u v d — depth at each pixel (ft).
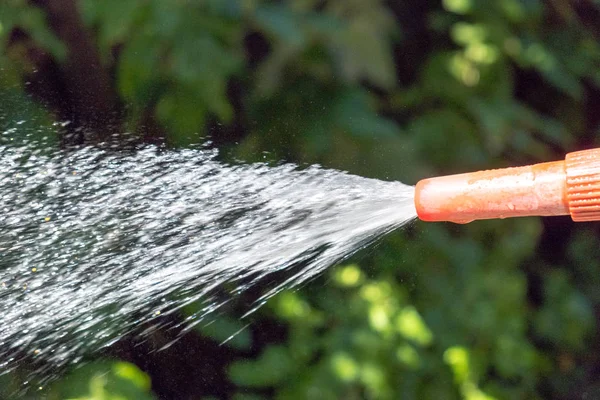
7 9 6.23
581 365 9.27
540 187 4.80
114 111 6.26
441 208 4.85
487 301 8.04
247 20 6.88
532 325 9.24
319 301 7.37
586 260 9.70
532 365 8.39
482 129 8.25
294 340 7.13
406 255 7.80
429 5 8.46
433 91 8.27
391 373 7.36
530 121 8.37
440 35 8.47
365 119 7.28
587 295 9.62
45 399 5.48
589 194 4.77
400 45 8.45
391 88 8.31
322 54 7.31
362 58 7.25
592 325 9.45
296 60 7.29
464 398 7.70
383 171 7.18
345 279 7.45
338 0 7.29
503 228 8.61
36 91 6.16
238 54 6.81
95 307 5.26
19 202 5.43
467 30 8.16
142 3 6.53
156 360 5.94
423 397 7.55
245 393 6.72
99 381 5.79
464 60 8.17
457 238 8.36
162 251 5.28
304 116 7.16
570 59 8.78
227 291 5.59
